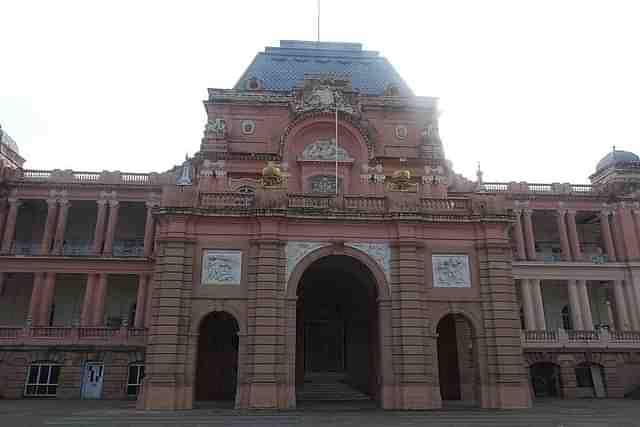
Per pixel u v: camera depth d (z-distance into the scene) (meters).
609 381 43.00
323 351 37.00
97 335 41.06
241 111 42.03
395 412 24.06
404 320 26.62
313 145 39.69
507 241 28.73
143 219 51.59
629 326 47.34
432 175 40.09
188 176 42.38
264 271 26.77
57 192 47.00
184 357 25.69
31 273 45.47
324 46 50.97
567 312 51.56
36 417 22.52
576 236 50.12
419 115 43.22
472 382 32.69
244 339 26.09
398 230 28.05
